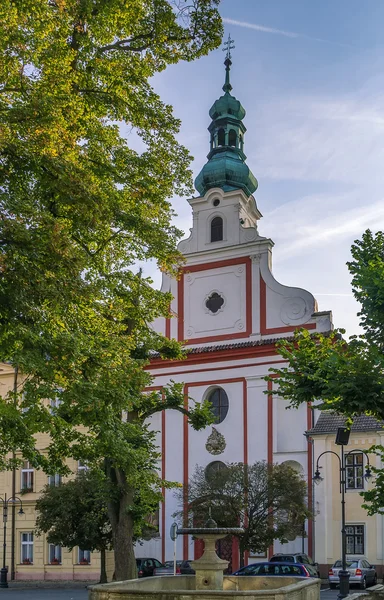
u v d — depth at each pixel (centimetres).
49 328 1578
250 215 5141
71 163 1575
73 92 1781
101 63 1838
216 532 1841
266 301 4684
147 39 1952
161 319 4972
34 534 4672
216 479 3912
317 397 1909
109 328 1997
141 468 2480
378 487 2142
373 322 1877
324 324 4481
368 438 4081
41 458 1791
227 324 4769
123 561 2611
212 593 1524
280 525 3784
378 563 3916
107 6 1720
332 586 3638
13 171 1557
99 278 2141
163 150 2098
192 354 4769
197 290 4909
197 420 2808
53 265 1512
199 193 5291
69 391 1603
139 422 2753
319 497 4131
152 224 2094
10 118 1502
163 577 1953
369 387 1747
